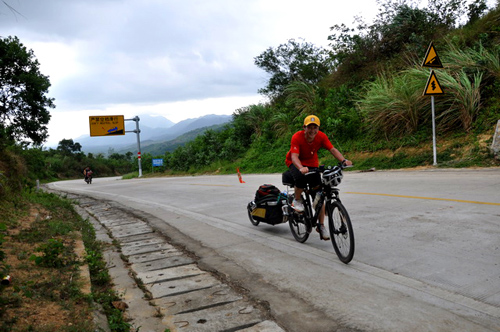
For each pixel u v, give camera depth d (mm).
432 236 5383
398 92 16031
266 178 17812
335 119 19484
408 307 3367
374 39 21953
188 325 3369
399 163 14516
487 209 6520
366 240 5570
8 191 10188
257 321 3365
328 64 26438
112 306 3861
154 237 7305
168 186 19609
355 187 10883
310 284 4145
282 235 6590
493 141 12016
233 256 5531
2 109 29375
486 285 3662
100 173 108625
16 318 3193
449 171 11773
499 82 13711
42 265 4801
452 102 14578
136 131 41750
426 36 19312
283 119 25500
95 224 9242
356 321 3199
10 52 27812
